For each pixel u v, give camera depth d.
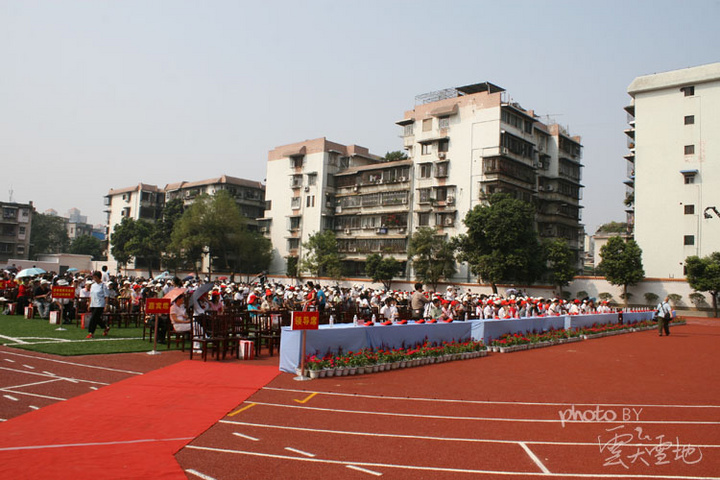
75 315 19.22
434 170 56.62
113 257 83.50
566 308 32.22
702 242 46.78
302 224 67.75
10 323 17.95
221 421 7.81
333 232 65.75
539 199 58.62
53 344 13.60
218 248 67.81
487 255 46.75
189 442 6.78
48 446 6.30
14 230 81.00
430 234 52.44
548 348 20.66
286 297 25.33
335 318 19.02
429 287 53.22
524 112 56.28
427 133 58.22
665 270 48.16
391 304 20.89
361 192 63.56
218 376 10.94
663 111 50.00
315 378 11.48
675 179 48.66
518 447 7.19
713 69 47.50
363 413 8.70
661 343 23.89
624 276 46.19
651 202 49.62
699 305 44.78
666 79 49.72
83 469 5.62
